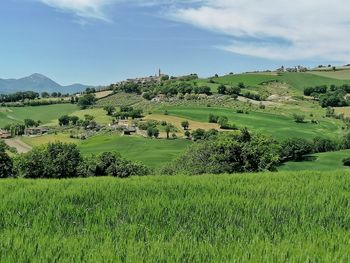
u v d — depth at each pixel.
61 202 11.19
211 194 12.47
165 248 7.18
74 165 83.69
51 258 6.69
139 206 10.52
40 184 14.45
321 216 9.83
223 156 49.94
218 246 7.48
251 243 7.70
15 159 84.25
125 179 16.17
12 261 6.52
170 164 62.22
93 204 11.05
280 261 6.51
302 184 14.35
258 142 50.16
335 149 146.75
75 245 7.33
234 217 9.65
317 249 7.14
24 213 10.02
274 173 18.05
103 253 6.78
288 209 10.67
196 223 9.20
